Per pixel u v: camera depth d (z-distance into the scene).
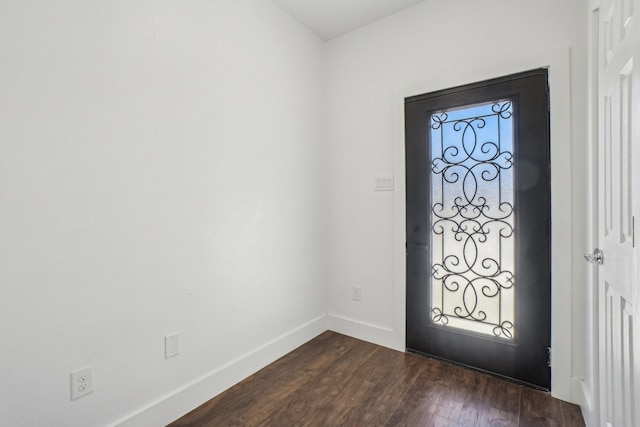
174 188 1.58
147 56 1.46
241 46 1.92
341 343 2.40
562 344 1.68
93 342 1.29
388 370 2.00
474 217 1.98
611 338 1.18
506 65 1.84
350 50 2.50
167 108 1.54
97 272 1.30
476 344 1.97
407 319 2.25
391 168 2.31
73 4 1.22
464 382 1.86
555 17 1.70
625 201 1.02
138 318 1.44
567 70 1.66
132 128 1.41
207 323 1.73
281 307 2.22
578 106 1.64
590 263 1.47
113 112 1.34
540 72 1.74
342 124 2.55
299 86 2.38
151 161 1.48
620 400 1.07
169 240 1.56
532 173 1.77
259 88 2.04
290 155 2.30
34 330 1.14
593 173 1.49
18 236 1.10
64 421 1.21
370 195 2.41
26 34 1.11
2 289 1.07
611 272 1.17
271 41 2.13
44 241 1.16
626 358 1.01
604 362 1.26
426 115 2.14
